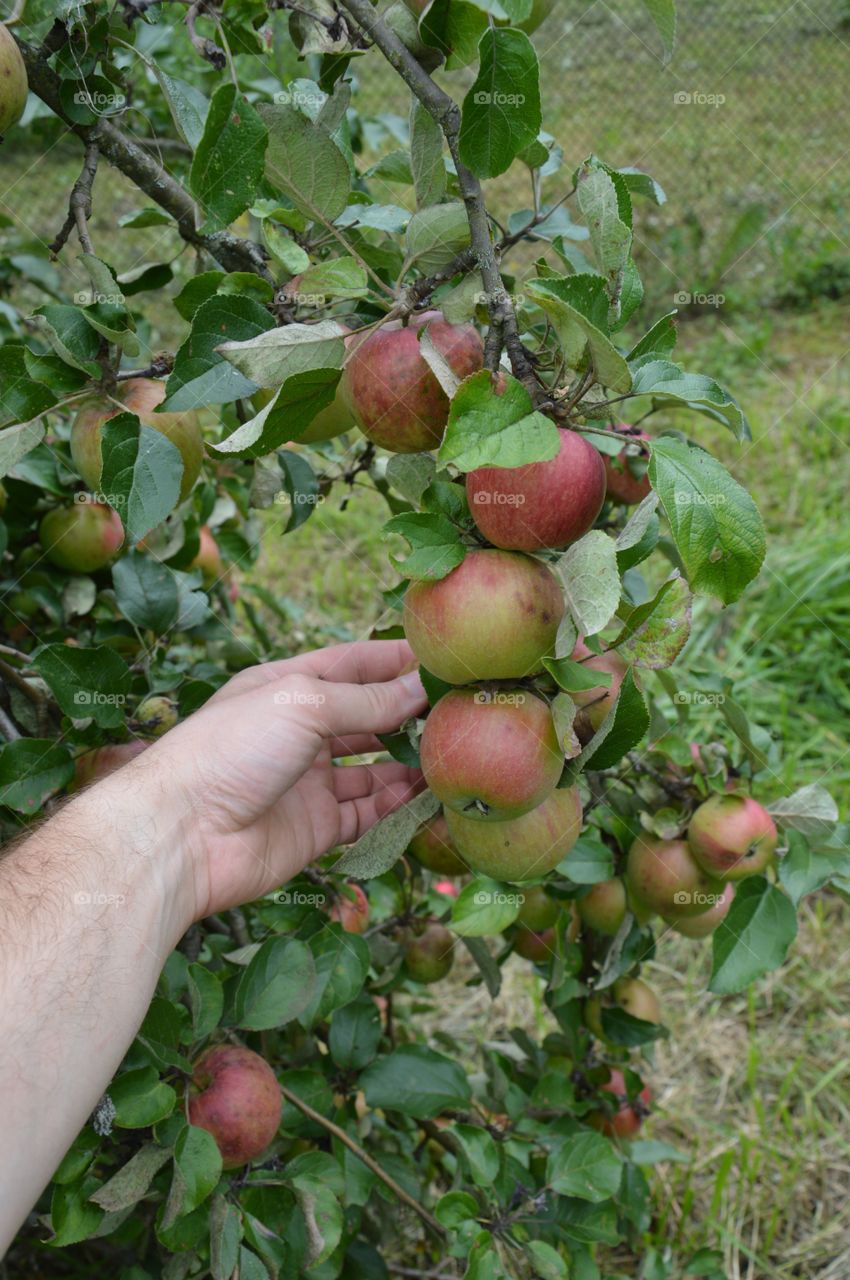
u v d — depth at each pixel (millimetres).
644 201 6668
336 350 1104
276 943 1455
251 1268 1318
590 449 1037
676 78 7621
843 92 7473
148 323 2186
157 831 1220
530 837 1185
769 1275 2295
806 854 1535
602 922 1684
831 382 5516
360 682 1533
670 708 3465
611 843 1703
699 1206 2428
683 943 3113
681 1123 2621
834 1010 2906
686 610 1081
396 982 1891
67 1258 2006
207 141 1080
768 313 6438
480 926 1353
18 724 1652
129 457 1195
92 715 1452
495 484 1018
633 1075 1912
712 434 4848
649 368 1069
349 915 1825
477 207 1039
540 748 1100
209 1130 1318
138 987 1113
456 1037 2768
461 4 1091
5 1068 971
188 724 1316
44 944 1051
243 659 2072
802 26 7988
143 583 1690
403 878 1855
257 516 2611
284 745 1293
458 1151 1641
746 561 959
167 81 1357
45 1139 989
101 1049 1052
